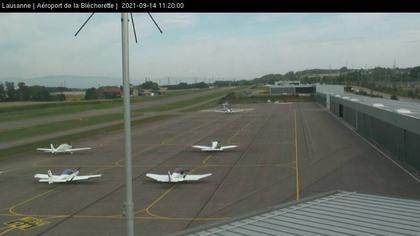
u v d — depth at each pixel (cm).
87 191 3934
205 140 7262
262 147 6356
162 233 2758
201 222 2962
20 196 3794
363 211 1861
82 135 8250
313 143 6606
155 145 6806
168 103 19450
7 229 2928
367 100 8962
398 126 4869
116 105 17338
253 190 3816
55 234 2800
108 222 3020
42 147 6844
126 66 1395
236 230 1641
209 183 4128
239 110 14350
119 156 5872
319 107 15300
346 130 8200
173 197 3625
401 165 4775
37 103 17950
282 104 17725
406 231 1614
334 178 4222
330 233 1596
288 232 1611
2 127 9544
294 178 4262
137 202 3484
